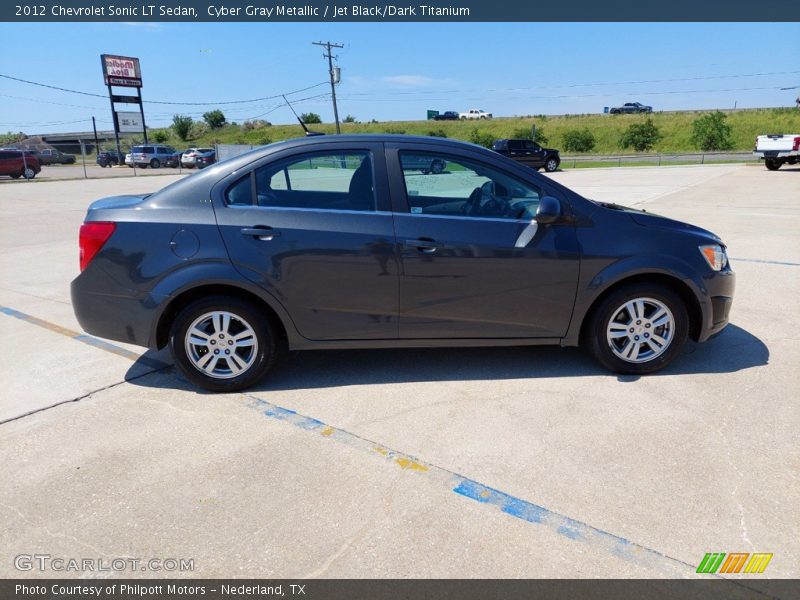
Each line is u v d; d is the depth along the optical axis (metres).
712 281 3.95
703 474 2.90
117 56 53.53
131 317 3.79
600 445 3.18
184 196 3.80
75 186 24.41
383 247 3.76
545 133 63.16
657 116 69.12
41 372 4.34
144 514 2.68
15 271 7.89
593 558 2.36
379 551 2.42
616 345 4.04
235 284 3.71
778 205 13.41
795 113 58.62
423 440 3.27
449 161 3.87
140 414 3.65
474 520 2.60
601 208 3.95
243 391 3.95
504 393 3.83
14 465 3.09
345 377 4.15
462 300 3.85
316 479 2.92
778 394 3.75
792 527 2.52
